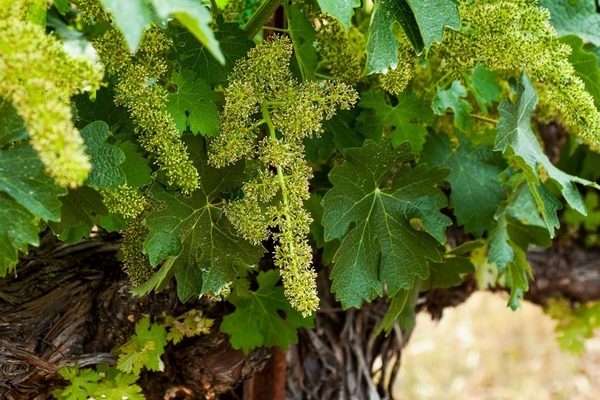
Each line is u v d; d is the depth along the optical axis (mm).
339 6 787
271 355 1022
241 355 997
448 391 2605
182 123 844
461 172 1005
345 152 897
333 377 1127
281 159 830
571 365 2697
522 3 875
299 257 825
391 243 922
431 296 1216
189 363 989
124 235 875
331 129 945
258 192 842
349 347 1141
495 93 1009
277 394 1062
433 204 928
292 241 826
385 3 834
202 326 963
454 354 2750
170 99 846
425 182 925
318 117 839
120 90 820
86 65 720
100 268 976
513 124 915
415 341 2760
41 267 956
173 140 825
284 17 981
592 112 887
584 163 1308
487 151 1016
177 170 819
